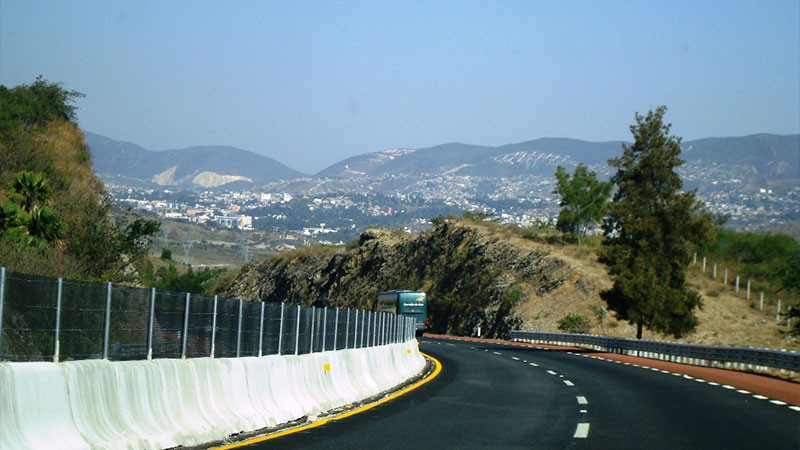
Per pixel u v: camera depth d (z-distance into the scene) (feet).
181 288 347.15
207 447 40.55
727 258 291.79
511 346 178.91
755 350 109.70
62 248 139.95
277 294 407.85
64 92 216.13
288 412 52.90
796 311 161.27
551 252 273.75
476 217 355.36
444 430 48.21
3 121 182.39
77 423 33.12
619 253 174.40
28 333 32.48
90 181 194.39
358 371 73.05
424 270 325.42
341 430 48.08
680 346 139.03
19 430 29.68
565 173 301.22
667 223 174.81
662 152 177.47
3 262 112.16
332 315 73.20
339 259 379.14
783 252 288.71
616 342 169.48
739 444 43.27
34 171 170.50
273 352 57.77
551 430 48.52
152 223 154.30
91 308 36.81
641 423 51.85
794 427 49.93
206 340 47.42
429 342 192.24
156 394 39.99
